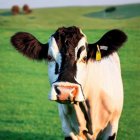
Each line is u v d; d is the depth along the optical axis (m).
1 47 29.41
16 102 17.33
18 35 6.82
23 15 53.38
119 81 7.91
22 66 24.30
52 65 6.43
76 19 51.62
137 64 23.69
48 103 17.25
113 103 7.48
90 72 7.15
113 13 55.66
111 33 6.73
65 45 6.39
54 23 47.69
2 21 46.78
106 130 7.57
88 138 7.51
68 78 6.09
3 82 20.97
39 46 6.81
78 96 6.00
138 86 19.25
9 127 13.70
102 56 6.80
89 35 36.91
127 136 12.49
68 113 7.17
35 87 20.17
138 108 15.57
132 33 34.06
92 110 7.23
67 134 7.40
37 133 13.02
